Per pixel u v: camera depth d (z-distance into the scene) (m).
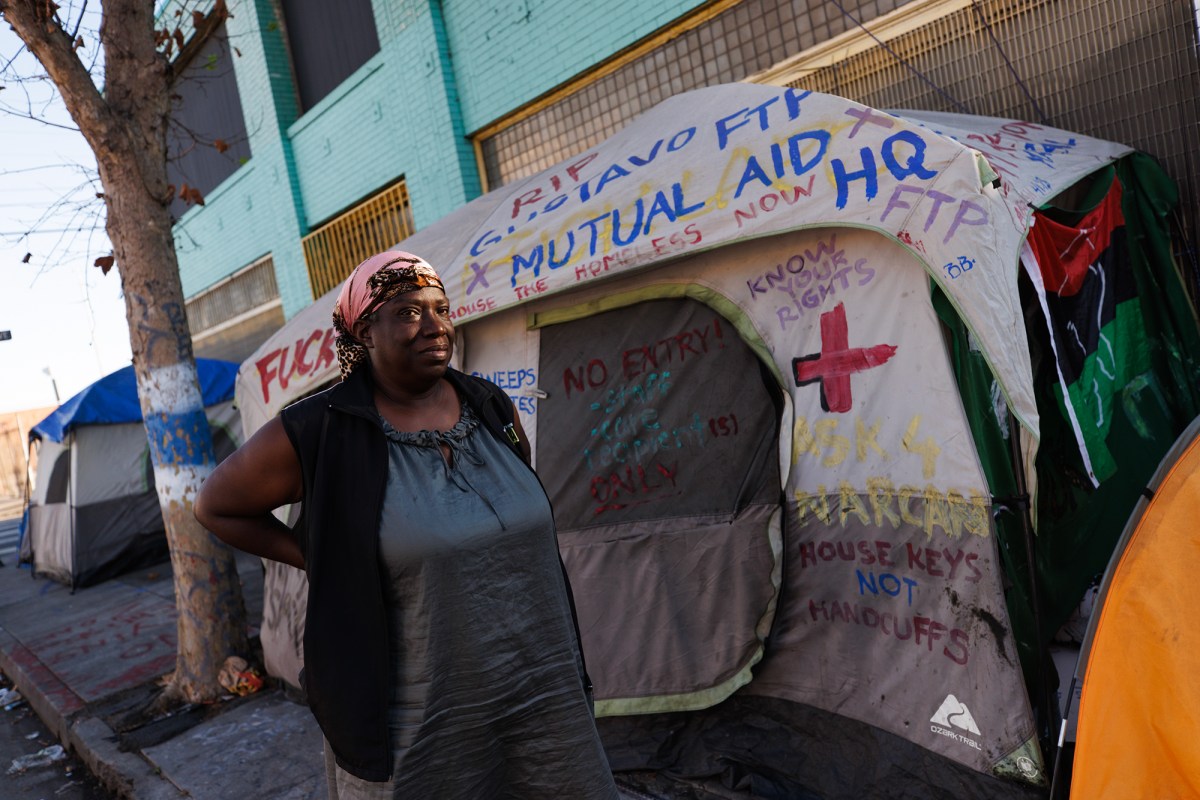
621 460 3.43
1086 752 2.03
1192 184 3.64
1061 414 2.87
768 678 3.16
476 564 1.82
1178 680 1.90
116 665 5.95
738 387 3.15
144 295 4.95
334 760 1.92
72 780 4.51
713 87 3.52
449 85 7.17
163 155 5.03
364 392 1.88
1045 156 3.17
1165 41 3.64
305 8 8.91
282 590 4.79
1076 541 3.11
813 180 2.80
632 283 3.45
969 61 4.29
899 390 2.77
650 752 3.25
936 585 2.70
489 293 3.68
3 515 20.59
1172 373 3.58
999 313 2.39
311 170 9.14
